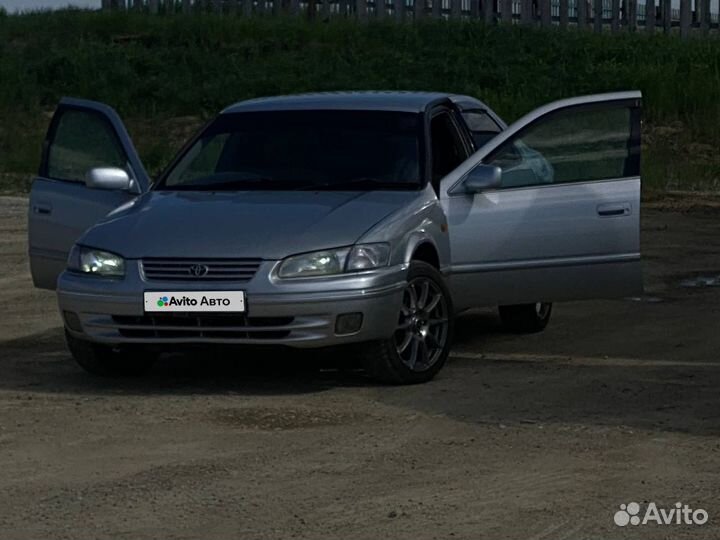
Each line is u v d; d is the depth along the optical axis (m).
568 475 7.21
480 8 39.59
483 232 10.29
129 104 31.44
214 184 10.41
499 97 30.44
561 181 10.43
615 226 10.38
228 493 6.93
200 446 7.89
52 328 12.34
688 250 17.48
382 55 33.97
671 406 8.82
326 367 10.33
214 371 10.25
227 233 9.32
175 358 10.83
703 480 7.11
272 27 36.41
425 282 9.70
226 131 10.90
